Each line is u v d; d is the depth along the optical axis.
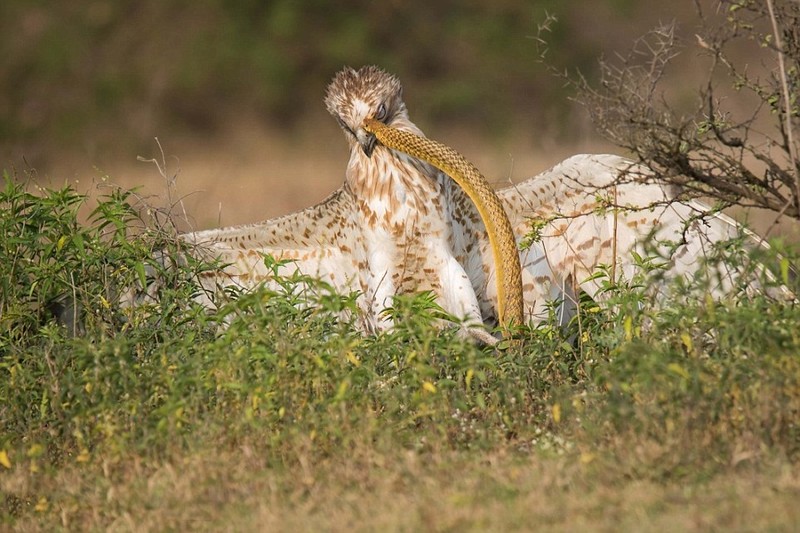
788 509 7.53
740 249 10.85
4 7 36.38
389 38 37.72
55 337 10.97
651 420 8.83
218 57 36.53
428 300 11.27
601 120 10.73
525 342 11.59
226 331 10.47
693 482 8.23
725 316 9.50
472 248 13.38
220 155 34.28
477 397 9.59
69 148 33.50
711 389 9.01
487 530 7.66
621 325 10.77
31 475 9.47
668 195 12.83
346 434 9.23
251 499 8.66
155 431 9.36
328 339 10.84
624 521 7.60
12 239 11.79
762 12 10.48
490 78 36.38
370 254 13.05
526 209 13.19
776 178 10.69
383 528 7.84
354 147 13.12
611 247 13.18
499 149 32.72
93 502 8.95
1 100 34.44
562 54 36.59
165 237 12.36
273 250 13.20
